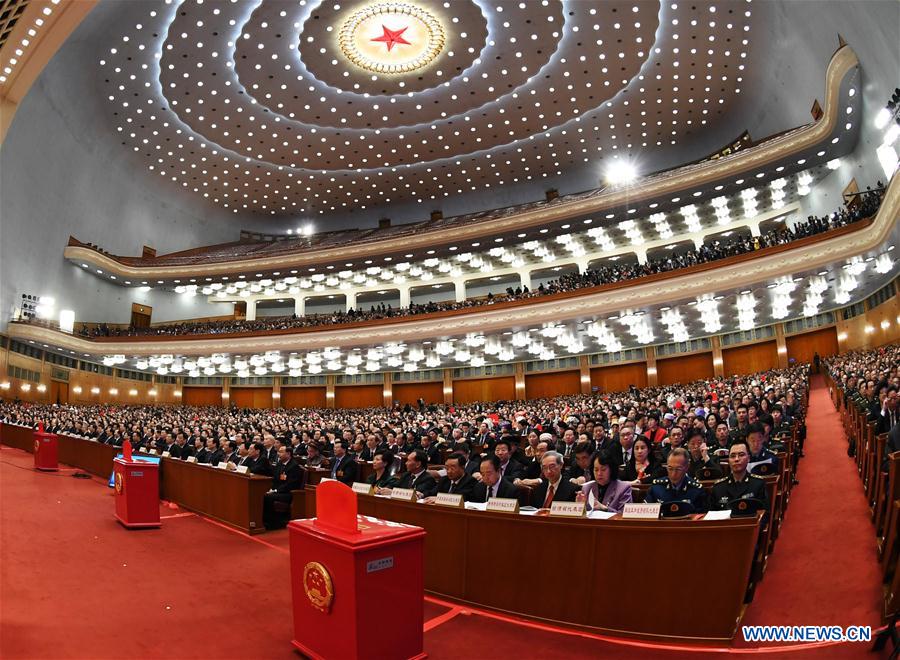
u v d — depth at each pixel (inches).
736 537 135.0
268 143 1264.8
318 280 1347.2
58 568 192.9
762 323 967.6
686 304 850.1
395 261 1241.4
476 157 1317.7
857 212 719.7
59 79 984.3
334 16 931.3
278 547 246.5
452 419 562.6
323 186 1437.0
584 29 952.3
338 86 1096.2
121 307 1321.4
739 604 133.3
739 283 775.1
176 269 1278.3
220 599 171.8
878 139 722.2
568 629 149.7
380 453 268.2
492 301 1081.4
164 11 906.7
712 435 329.1
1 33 778.2
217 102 1130.7
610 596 145.9
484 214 1387.8
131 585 180.4
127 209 1328.7
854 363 619.8
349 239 1456.7
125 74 1043.3
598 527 149.3
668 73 1039.6
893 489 156.5
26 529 247.1
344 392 1311.5
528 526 161.0
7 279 1013.8
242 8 906.7
